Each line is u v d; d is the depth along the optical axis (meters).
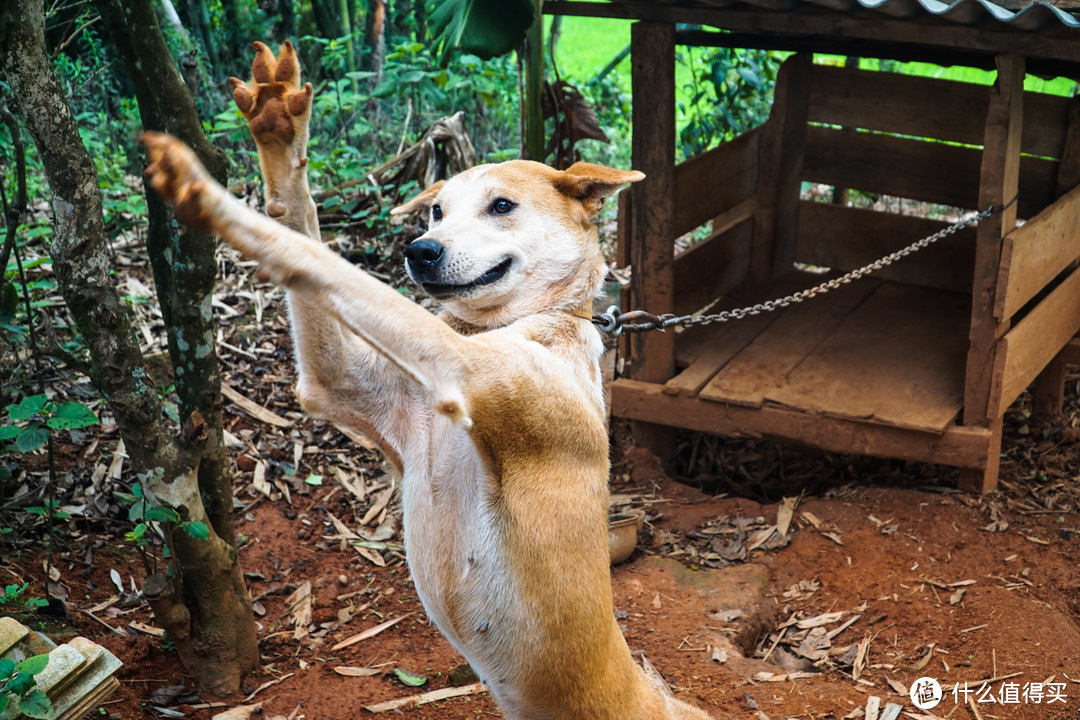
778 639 4.89
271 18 10.55
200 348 4.15
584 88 10.66
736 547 5.56
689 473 6.95
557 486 2.70
